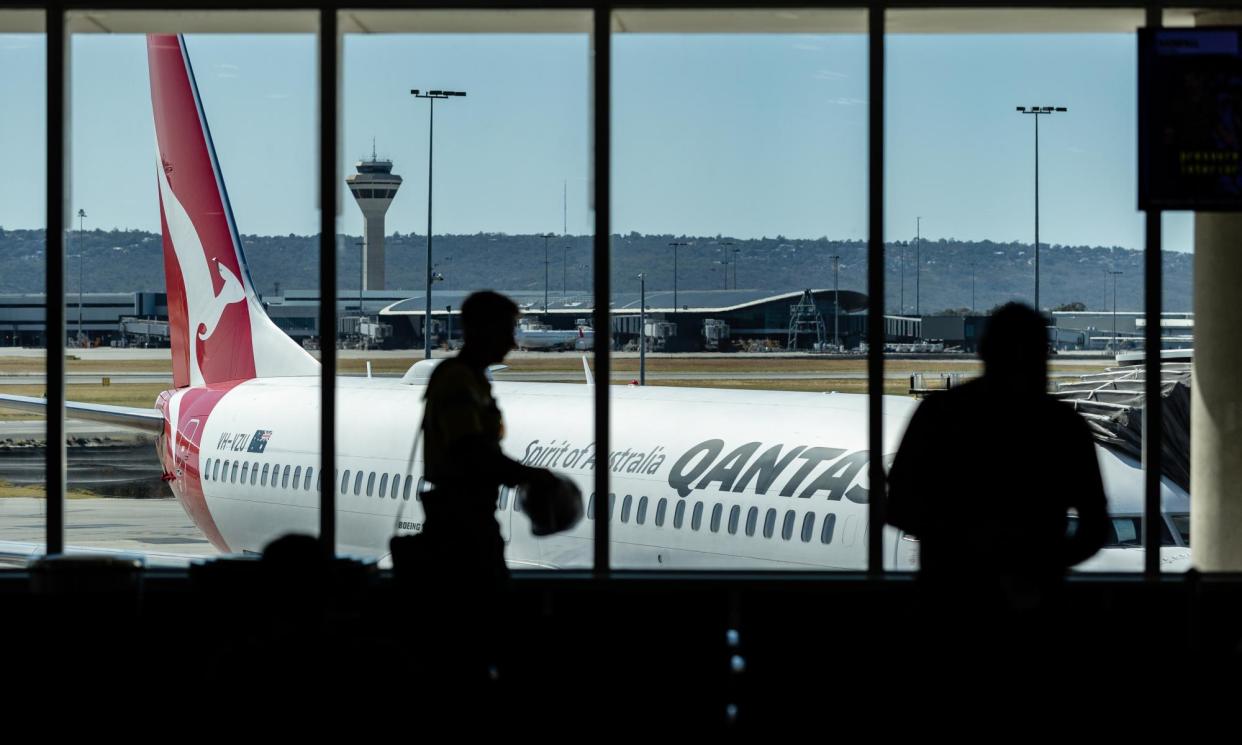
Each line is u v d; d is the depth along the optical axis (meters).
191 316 20.59
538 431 13.01
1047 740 4.50
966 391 4.54
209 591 4.59
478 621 4.91
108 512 32.78
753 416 11.63
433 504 4.98
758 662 5.11
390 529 14.75
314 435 16.89
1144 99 5.32
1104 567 8.62
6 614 5.35
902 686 4.57
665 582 5.37
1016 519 4.48
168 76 20.02
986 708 4.47
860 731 4.65
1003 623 4.45
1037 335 4.45
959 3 5.28
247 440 18.19
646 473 11.61
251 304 19.59
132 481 42.38
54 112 5.43
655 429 12.03
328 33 5.43
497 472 4.92
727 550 10.63
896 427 10.62
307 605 4.30
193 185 20.11
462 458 4.86
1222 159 5.31
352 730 3.93
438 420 4.96
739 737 4.73
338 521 15.58
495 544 5.02
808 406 11.64
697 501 11.00
